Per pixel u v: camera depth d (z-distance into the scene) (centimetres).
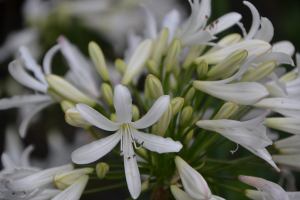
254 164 24
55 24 38
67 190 22
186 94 23
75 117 22
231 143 27
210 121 22
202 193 20
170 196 24
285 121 23
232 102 22
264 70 23
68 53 26
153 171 24
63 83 24
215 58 24
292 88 24
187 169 21
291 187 26
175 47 24
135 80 28
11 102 25
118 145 36
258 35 24
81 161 21
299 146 23
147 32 28
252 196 22
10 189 22
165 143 21
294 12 37
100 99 26
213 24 25
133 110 24
